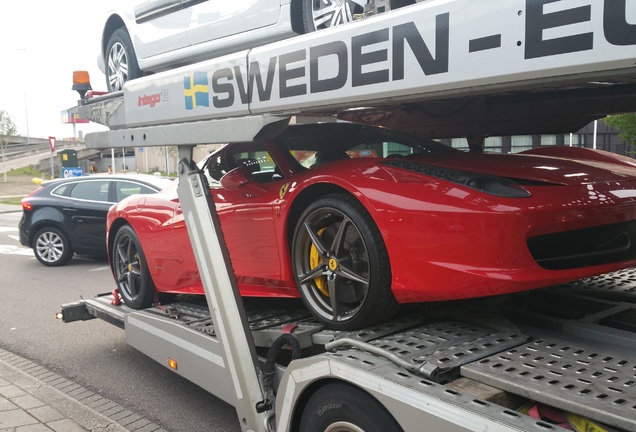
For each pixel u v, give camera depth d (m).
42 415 3.83
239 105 2.73
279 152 3.54
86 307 5.14
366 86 2.17
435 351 2.35
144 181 9.97
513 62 1.76
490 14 1.81
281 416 2.60
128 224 4.86
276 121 2.59
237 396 2.88
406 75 2.05
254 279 3.56
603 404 1.78
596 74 1.65
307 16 3.01
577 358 2.22
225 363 2.94
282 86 2.49
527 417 1.78
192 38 3.63
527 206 2.39
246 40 3.28
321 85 2.34
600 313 2.74
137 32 4.11
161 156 46.22
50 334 6.00
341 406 2.29
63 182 10.34
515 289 2.38
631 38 1.53
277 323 3.27
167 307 4.21
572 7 1.63
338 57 2.26
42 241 10.13
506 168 2.88
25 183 52.53
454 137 3.97
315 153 3.54
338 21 2.94
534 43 1.71
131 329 4.16
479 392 2.03
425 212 2.53
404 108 3.72
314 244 3.04
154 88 3.28
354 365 2.26
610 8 1.56
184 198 3.15
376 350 2.38
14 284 8.64
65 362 5.11
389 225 2.63
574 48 1.64
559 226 2.46
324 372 2.35
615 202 2.64
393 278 2.67
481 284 2.41
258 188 3.50
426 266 2.54
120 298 4.96
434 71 1.96
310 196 3.20
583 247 2.72
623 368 2.09
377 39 2.12
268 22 3.14
